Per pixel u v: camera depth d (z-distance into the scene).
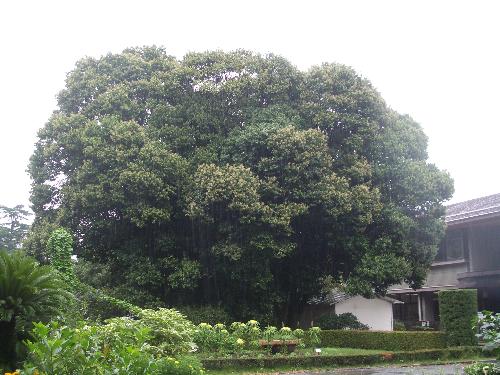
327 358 15.24
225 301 21.81
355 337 19.84
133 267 20.48
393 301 28.92
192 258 21.53
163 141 21.31
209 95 22.48
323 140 20.45
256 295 21.58
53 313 10.30
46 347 5.99
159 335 11.21
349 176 21.36
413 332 18.55
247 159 20.61
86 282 27.11
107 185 20.05
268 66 22.77
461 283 26.50
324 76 22.28
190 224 21.31
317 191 19.91
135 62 23.41
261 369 14.22
